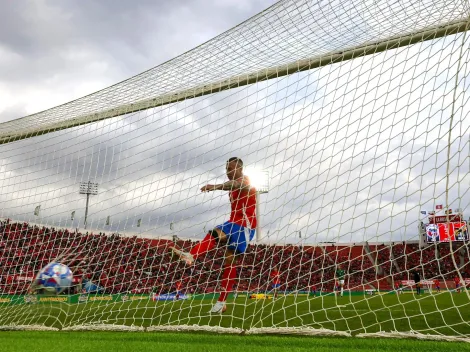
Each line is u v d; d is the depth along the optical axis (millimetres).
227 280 4379
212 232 4387
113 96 5734
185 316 4207
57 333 3361
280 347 2545
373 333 2863
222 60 5129
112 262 5035
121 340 2938
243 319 3549
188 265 4535
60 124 5938
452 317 4016
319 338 2832
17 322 4215
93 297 4996
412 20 3994
